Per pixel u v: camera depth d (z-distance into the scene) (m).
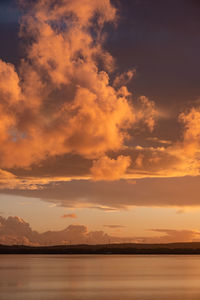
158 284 123.50
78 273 179.75
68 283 126.00
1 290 106.12
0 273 178.38
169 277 154.00
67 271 196.12
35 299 87.56
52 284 122.81
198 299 87.88
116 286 117.19
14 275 165.25
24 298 89.50
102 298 90.12
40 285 119.69
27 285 119.88
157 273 180.38
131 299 88.19
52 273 178.88
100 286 117.19
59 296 93.50
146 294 97.88
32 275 165.62
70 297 91.69
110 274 172.75
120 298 90.00
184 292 101.81
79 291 104.00
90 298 90.19
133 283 126.50
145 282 130.50
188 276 159.75
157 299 88.12
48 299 87.69
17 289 108.56
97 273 179.75
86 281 134.38
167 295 95.75
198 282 130.38
